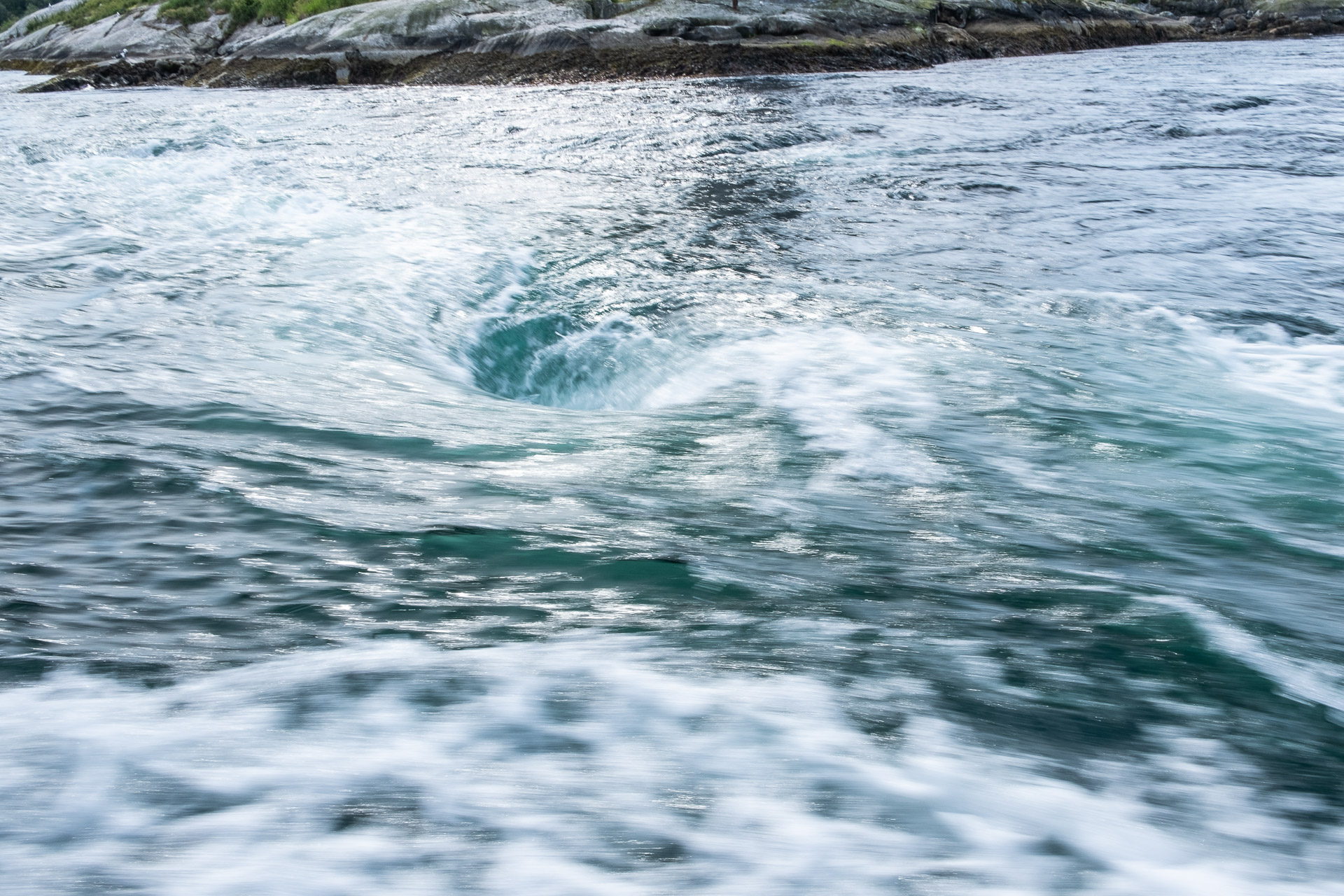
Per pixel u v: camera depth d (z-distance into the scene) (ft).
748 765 6.41
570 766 6.37
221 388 15.51
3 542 10.01
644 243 27.76
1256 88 65.10
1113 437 14.58
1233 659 8.32
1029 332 19.97
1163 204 32.32
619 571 9.62
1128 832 5.98
